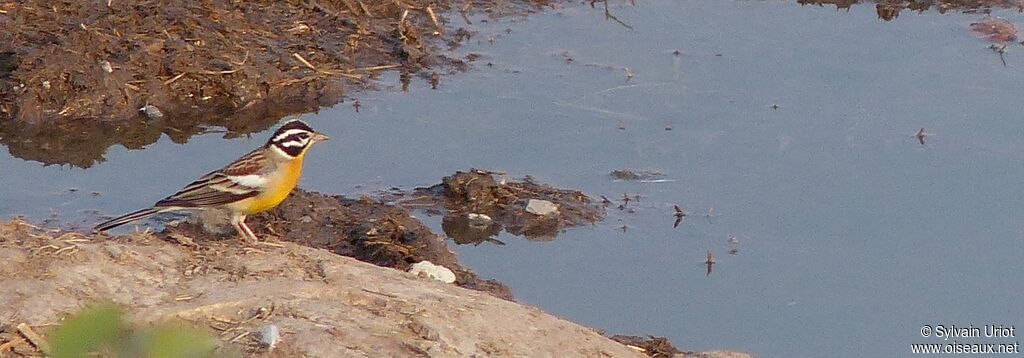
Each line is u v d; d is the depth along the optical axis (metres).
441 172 20.11
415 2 25.81
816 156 20.92
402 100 22.53
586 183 19.97
